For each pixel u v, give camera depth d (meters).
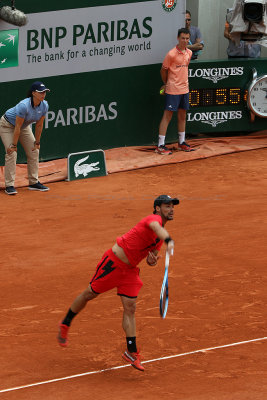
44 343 16.34
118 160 34.94
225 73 38.00
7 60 31.94
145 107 36.81
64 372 14.73
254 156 36.44
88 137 35.50
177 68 34.66
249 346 15.98
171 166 34.66
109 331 17.00
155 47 36.28
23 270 21.30
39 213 27.22
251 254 22.59
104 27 34.56
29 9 32.09
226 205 28.17
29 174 30.30
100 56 34.75
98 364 15.20
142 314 18.02
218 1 48.84
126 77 35.84
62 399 13.25
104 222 26.12
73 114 34.72
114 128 36.22
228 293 19.42
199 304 18.66
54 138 34.47
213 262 21.86
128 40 35.44
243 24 37.53
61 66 33.72
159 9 35.91
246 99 38.34
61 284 20.19
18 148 33.38
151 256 14.84
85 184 31.56
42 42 32.84
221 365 14.87
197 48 40.25
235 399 12.97
